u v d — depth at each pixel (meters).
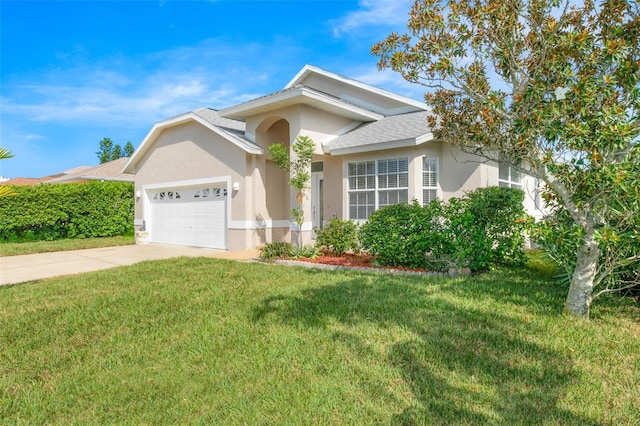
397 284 7.69
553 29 5.49
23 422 3.79
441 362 4.38
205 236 16.12
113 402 4.04
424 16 6.36
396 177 12.49
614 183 4.77
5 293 7.98
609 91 4.97
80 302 7.03
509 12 5.81
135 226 19.48
